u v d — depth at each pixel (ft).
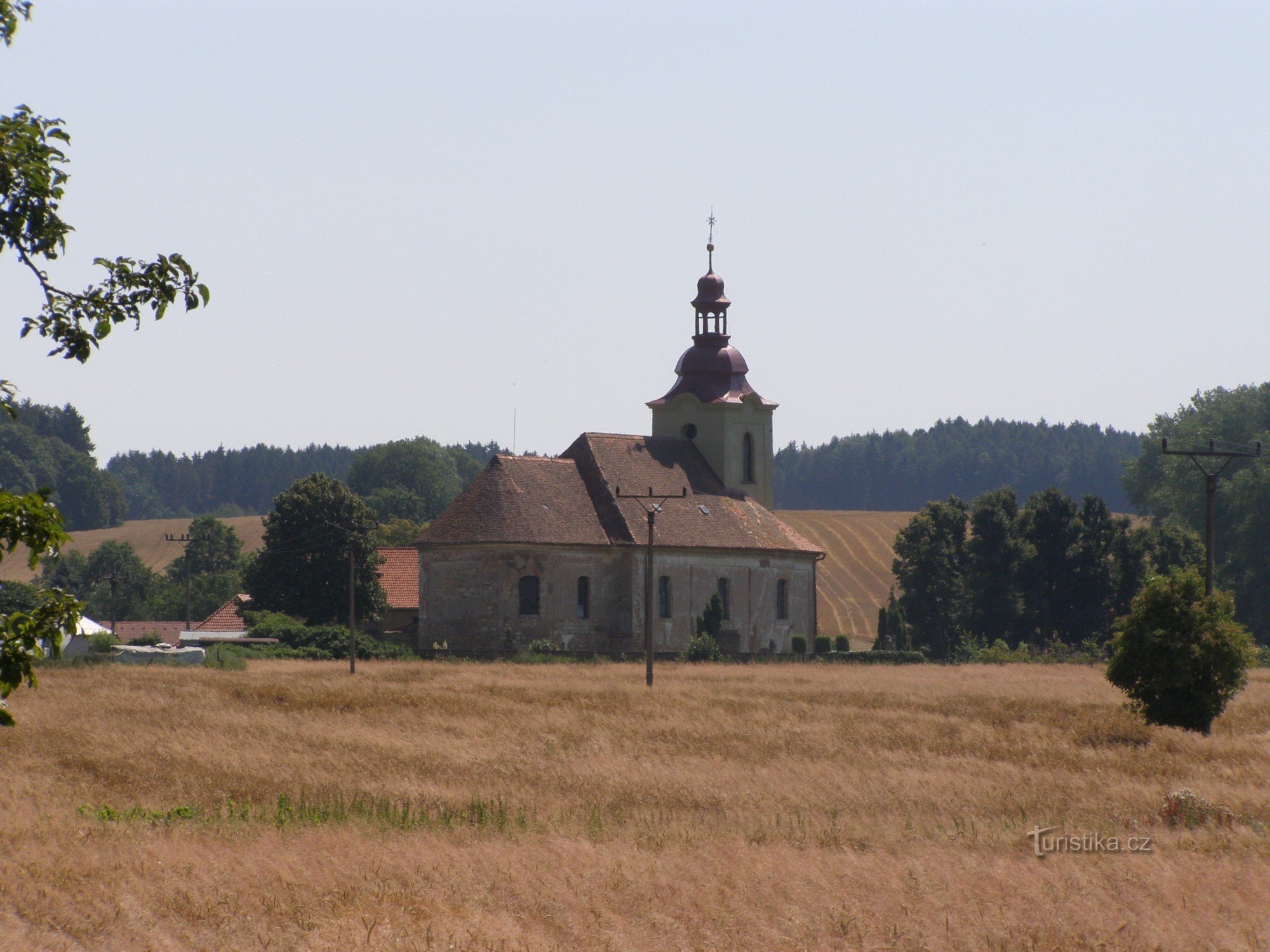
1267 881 254.88
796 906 235.20
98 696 591.78
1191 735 513.86
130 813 319.06
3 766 384.68
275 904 232.73
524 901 235.81
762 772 393.09
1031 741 485.97
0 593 169.07
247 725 488.02
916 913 232.73
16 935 214.07
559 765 407.23
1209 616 540.52
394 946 212.23
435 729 494.59
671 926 223.71
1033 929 225.15
